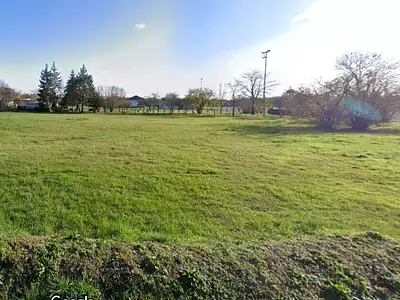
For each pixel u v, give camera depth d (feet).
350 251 8.41
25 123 66.13
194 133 50.60
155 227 11.32
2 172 19.03
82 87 163.53
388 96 57.26
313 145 36.68
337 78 61.05
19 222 11.23
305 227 11.48
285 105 98.89
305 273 7.30
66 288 6.49
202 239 9.87
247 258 7.82
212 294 6.58
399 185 18.53
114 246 8.06
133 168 21.68
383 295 6.79
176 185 17.39
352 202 14.94
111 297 6.42
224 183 18.20
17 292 6.41
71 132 48.60
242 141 40.29
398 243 9.07
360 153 30.81
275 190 16.88
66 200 13.92
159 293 6.54
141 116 118.83
